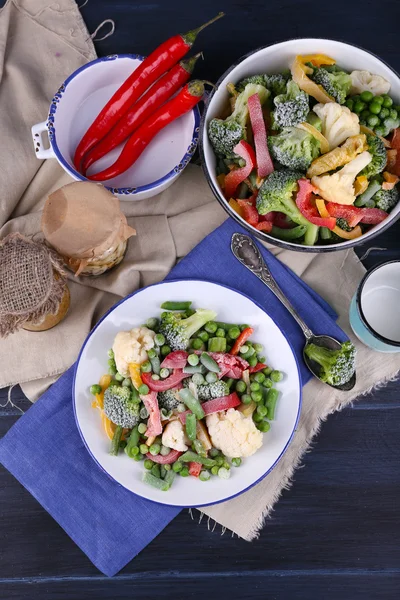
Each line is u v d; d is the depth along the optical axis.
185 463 0.78
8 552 0.84
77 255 0.73
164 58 0.76
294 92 0.72
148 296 0.79
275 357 0.79
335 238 0.75
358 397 0.84
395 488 0.84
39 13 0.86
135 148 0.79
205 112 0.74
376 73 0.75
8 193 0.83
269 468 0.77
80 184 0.74
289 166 0.72
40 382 0.83
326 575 0.84
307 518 0.84
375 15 0.86
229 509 0.82
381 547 0.84
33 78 0.85
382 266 0.78
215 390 0.76
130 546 0.81
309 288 0.83
